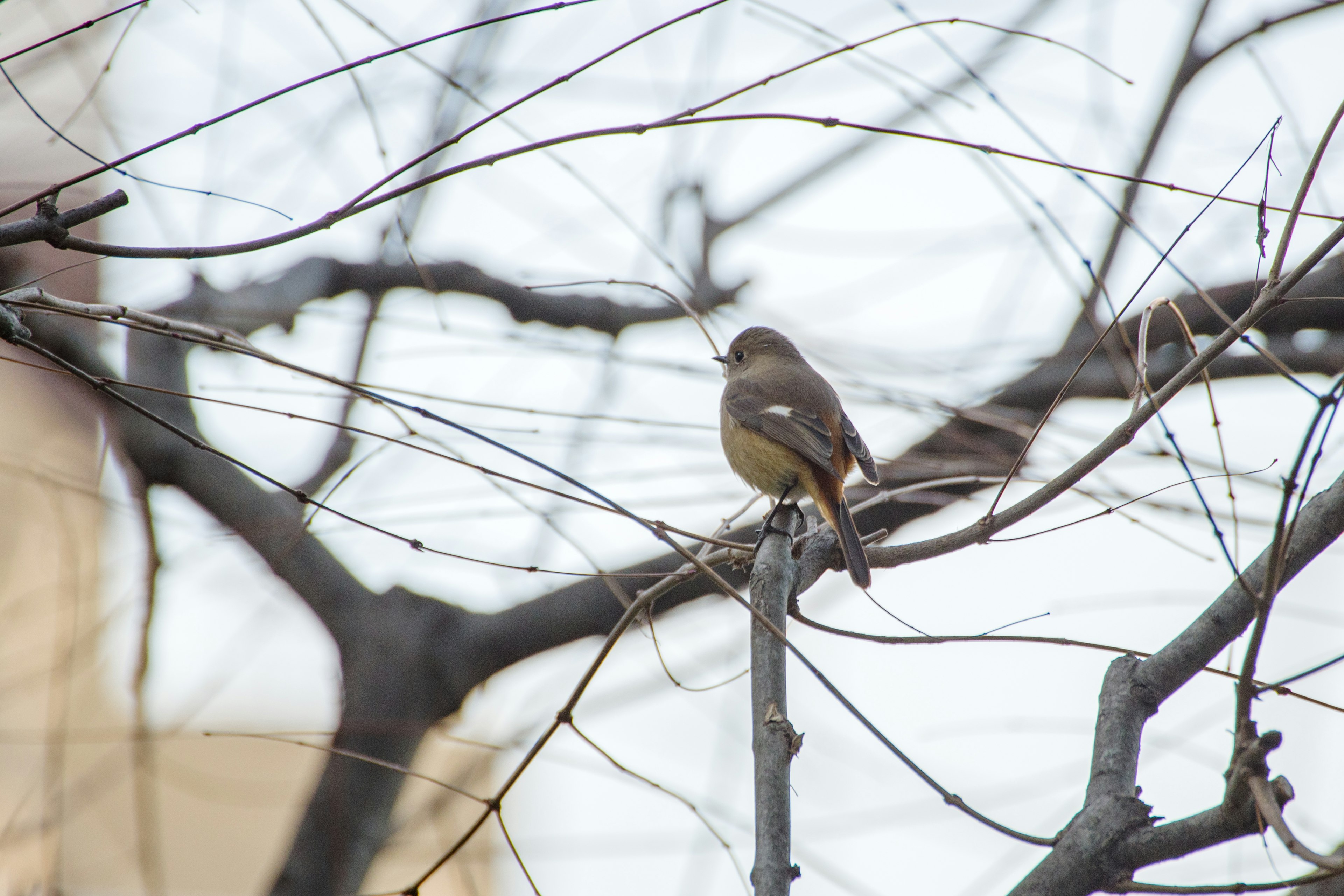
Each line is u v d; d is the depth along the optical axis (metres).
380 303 11.82
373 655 11.60
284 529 10.76
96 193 10.12
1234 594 5.51
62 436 13.31
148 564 9.06
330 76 5.19
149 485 11.16
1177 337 12.66
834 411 11.12
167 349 11.38
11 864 8.65
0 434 12.89
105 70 7.03
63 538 9.44
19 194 10.62
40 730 11.32
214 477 11.04
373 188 5.34
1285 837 3.98
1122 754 5.20
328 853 11.05
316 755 13.06
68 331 10.48
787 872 5.07
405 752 11.32
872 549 7.24
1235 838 4.46
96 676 9.70
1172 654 5.52
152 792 8.81
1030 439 6.39
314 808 11.25
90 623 9.47
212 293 11.25
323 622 11.86
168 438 10.97
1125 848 4.72
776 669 6.05
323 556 11.89
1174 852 4.62
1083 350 12.14
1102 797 4.94
